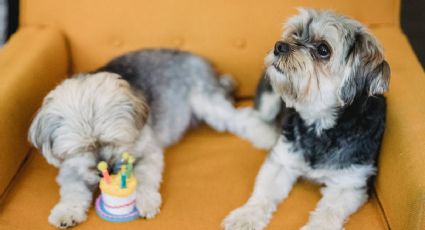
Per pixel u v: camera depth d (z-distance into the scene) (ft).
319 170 3.52
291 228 3.31
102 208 3.33
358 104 3.40
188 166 3.73
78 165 3.40
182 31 4.12
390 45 3.89
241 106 4.28
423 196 2.87
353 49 3.27
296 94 3.38
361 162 3.44
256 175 3.67
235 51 4.14
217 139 4.05
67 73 4.18
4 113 3.34
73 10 4.08
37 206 3.38
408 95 3.41
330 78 3.32
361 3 4.07
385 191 3.27
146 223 3.29
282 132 3.70
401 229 3.02
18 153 3.51
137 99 3.51
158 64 4.07
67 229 3.23
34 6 4.10
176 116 4.06
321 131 3.51
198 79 4.14
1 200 3.37
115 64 3.95
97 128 3.24
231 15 4.05
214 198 3.48
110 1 4.05
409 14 5.85
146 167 3.56
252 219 3.30
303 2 4.01
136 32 4.11
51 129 3.28
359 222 3.31
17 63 3.67
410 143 3.10
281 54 3.34
